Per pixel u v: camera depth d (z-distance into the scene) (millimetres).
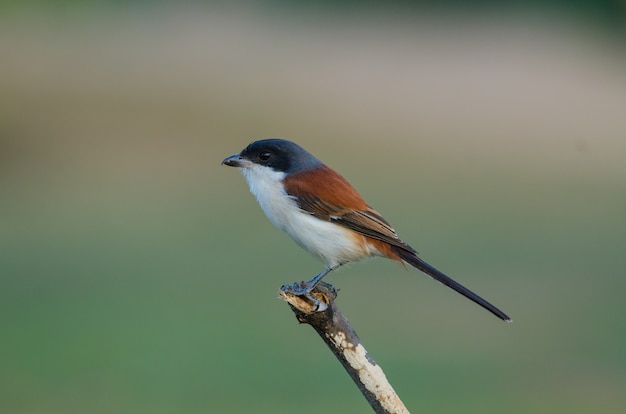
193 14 25109
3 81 22156
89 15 23969
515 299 11242
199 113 21125
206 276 12086
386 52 24281
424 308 11086
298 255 13203
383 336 10117
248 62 23406
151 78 22391
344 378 9016
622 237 14164
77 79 22188
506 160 20141
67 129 20953
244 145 20547
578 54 24172
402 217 15320
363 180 18188
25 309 10773
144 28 24172
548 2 25938
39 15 23484
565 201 16750
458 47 24828
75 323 10289
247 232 14539
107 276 12039
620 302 11016
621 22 25453
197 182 18438
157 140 20734
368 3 26156
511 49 24391
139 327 10109
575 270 12266
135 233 14375
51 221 15266
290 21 25578
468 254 13203
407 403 8320
